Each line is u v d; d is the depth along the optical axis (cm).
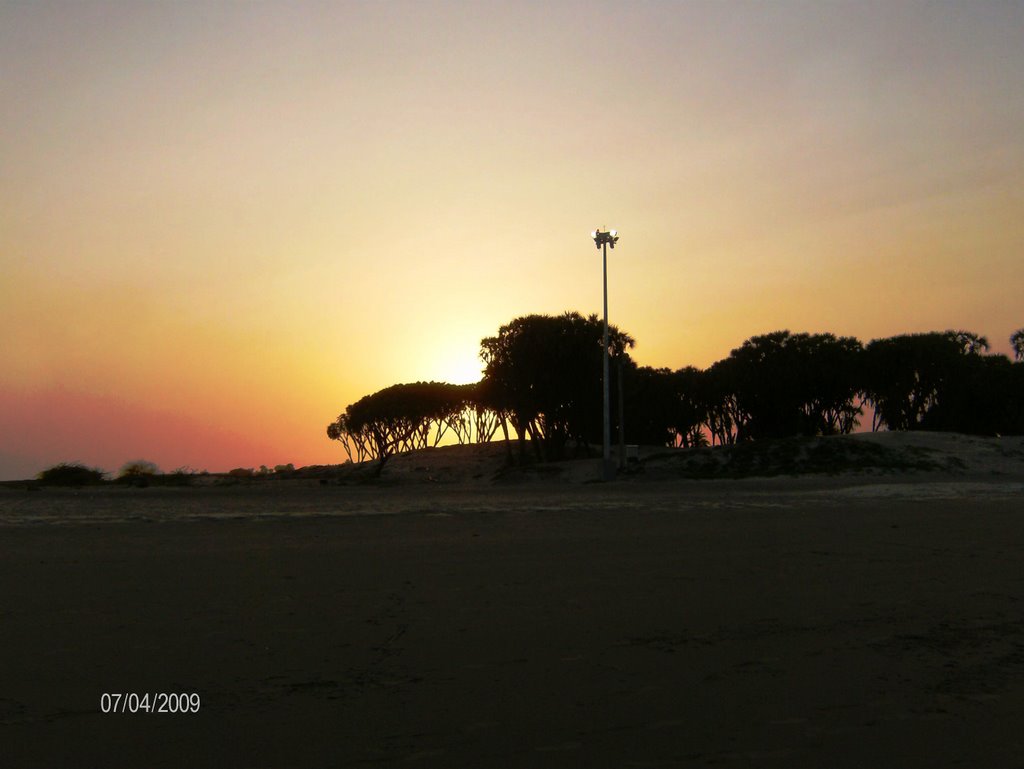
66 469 6022
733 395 8031
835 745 579
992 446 5128
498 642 807
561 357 6425
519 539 1504
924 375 7462
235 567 1196
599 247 5022
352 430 10081
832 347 7494
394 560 1256
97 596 990
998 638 831
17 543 1498
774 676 716
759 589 1040
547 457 7006
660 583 1075
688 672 724
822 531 1593
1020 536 1502
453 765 548
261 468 9312
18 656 752
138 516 2172
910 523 1727
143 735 590
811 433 7931
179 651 772
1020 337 8469
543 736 592
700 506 2278
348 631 841
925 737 593
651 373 8456
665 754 564
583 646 796
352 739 585
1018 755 566
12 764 546
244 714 627
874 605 960
